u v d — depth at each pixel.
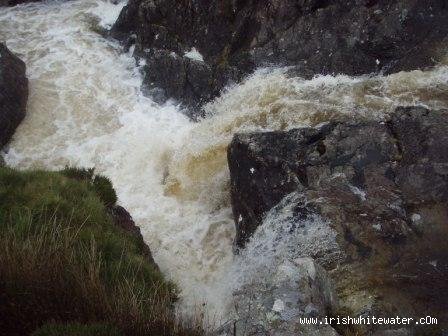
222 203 10.70
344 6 12.12
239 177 9.45
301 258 6.28
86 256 6.37
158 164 12.12
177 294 7.43
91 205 7.91
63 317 5.16
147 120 13.51
